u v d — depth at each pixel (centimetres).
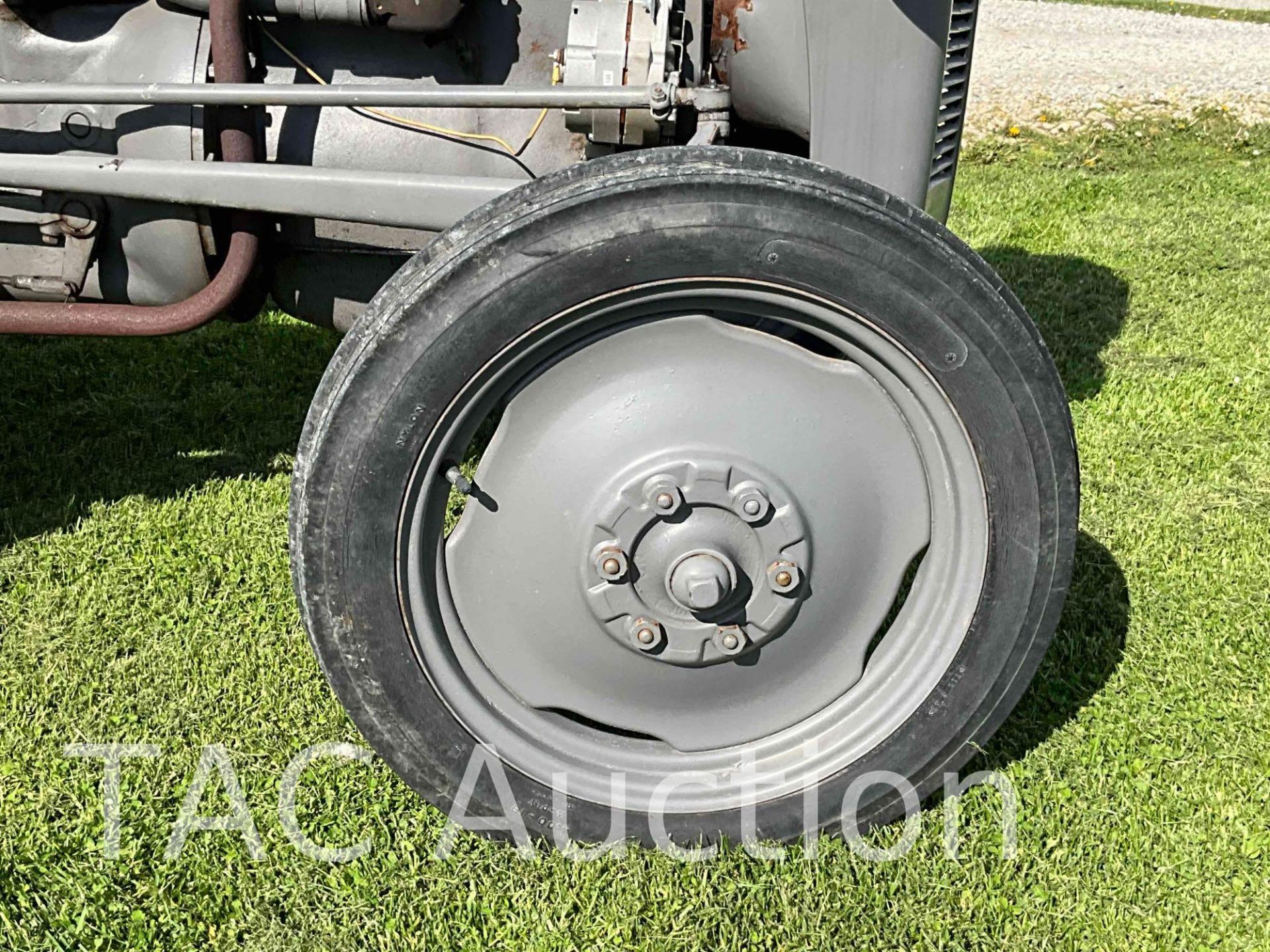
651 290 174
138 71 222
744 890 200
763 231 169
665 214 167
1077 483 188
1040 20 1304
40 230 225
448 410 175
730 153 169
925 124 213
